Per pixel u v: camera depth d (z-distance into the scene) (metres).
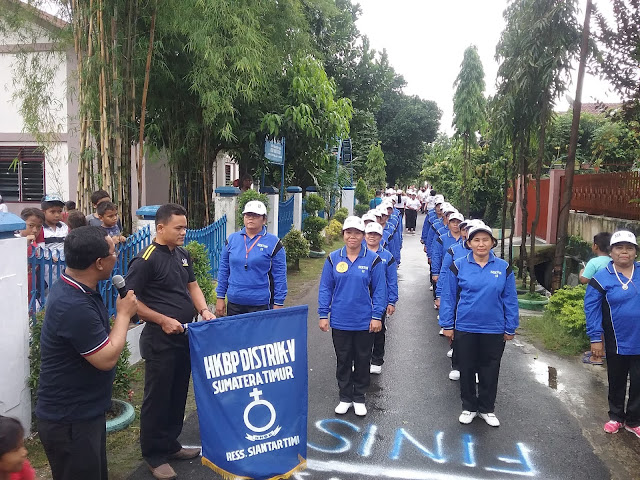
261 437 3.34
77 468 2.70
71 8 6.62
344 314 4.79
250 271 5.21
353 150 28.80
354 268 4.80
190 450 4.07
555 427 4.69
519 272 10.95
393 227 9.52
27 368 4.08
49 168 11.96
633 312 4.43
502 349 4.68
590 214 10.95
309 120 11.17
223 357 3.29
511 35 9.42
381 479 3.79
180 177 10.46
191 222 10.45
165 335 3.63
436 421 4.78
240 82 8.41
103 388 2.76
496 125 9.89
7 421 1.93
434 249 8.06
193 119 9.88
